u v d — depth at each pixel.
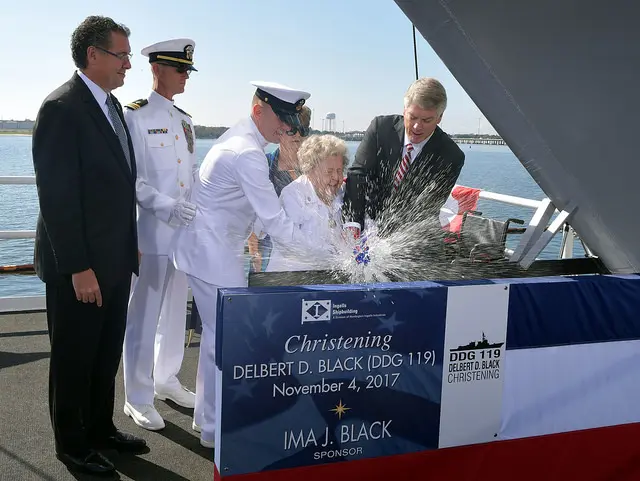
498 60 1.80
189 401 3.20
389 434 1.74
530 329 1.84
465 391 1.80
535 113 1.88
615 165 1.91
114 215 2.38
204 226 2.46
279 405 1.63
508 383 1.85
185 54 2.93
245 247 2.52
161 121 2.97
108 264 2.36
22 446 2.70
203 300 2.53
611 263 2.14
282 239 2.12
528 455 1.91
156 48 2.90
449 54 1.84
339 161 2.12
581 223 2.10
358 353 1.67
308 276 1.93
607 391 1.96
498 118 1.93
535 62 1.79
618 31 1.72
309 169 2.13
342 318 1.64
